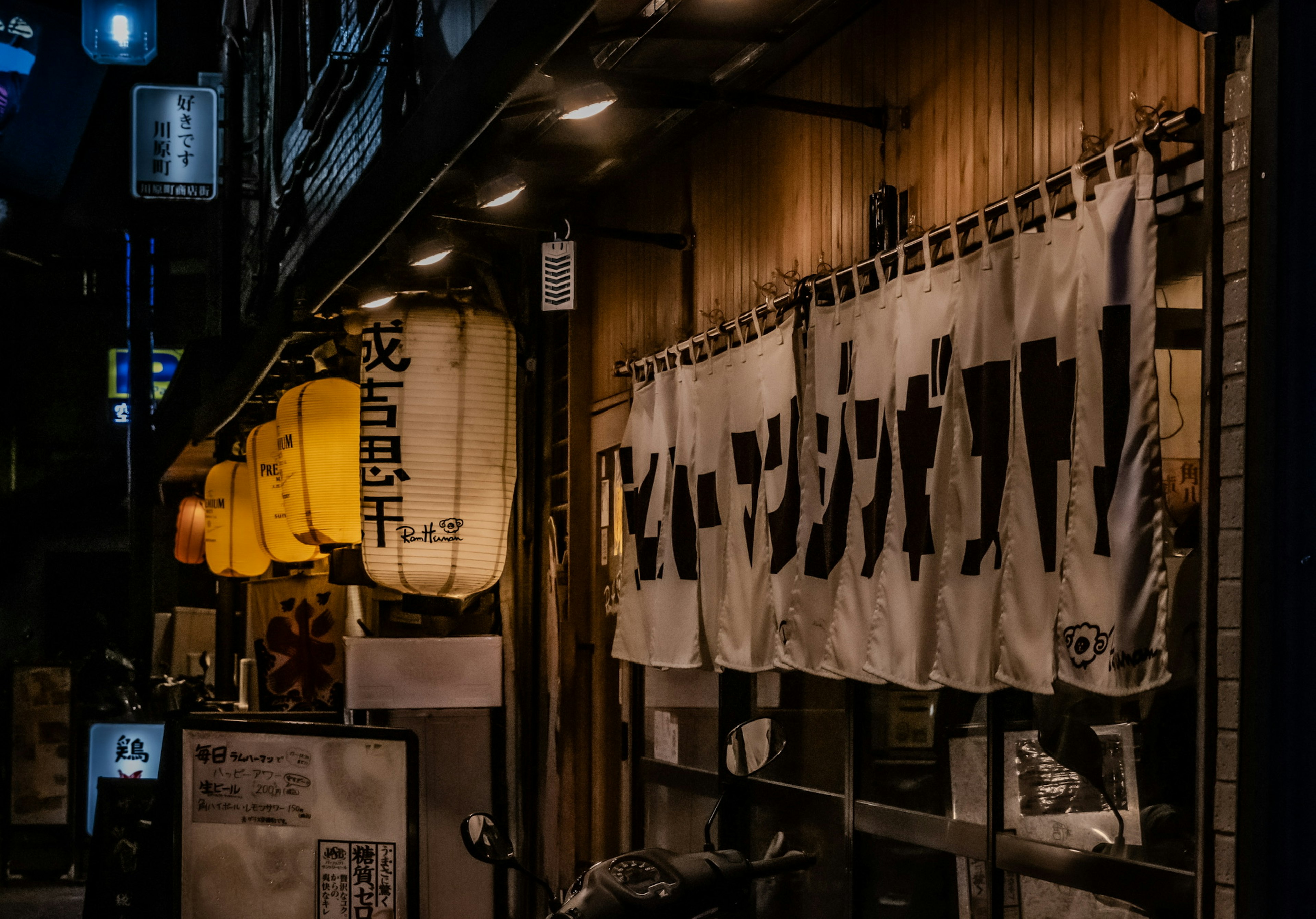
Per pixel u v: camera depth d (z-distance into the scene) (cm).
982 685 499
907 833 596
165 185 2392
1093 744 486
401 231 788
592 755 973
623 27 664
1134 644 423
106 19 2322
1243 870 365
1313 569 356
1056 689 508
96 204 2459
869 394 588
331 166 1165
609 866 430
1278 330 365
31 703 1872
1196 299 438
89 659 1997
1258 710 363
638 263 920
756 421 702
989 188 548
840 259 664
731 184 790
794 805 704
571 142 873
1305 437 360
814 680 699
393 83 885
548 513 1023
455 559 819
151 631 2112
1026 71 525
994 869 533
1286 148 368
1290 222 366
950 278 536
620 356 945
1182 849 439
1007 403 501
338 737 552
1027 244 491
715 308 805
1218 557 390
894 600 554
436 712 930
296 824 549
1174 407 448
